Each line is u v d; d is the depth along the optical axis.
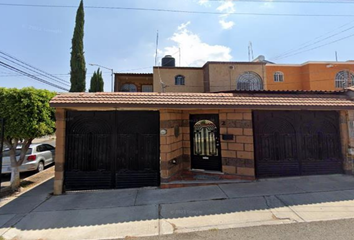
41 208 4.39
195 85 16.72
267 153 6.04
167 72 16.55
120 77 18.25
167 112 5.68
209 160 6.42
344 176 5.98
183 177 6.09
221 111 6.24
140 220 3.77
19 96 5.27
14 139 5.86
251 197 4.63
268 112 6.11
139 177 5.62
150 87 19.27
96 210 4.23
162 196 4.88
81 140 5.58
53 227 3.60
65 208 4.36
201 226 3.52
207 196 4.78
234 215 3.86
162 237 3.23
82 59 15.64
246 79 16.09
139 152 5.69
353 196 4.58
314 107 5.73
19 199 4.95
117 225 3.62
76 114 5.60
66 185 5.44
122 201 4.65
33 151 7.89
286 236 3.13
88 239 3.22
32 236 3.33
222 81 15.78
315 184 5.36
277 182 5.57
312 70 21.16
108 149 5.63
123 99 5.36
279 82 21.66
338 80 21.23
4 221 3.83
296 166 6.08
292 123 6.18
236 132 6.00
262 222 3.58
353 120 6.22
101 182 5.52
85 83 15.73
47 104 5.69
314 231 3.25
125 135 5.70
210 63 15.89
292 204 4.24
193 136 6.70
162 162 5.59
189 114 6.72
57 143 5.35
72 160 5.51
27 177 7.23
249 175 5.79
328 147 6.25
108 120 5.68
